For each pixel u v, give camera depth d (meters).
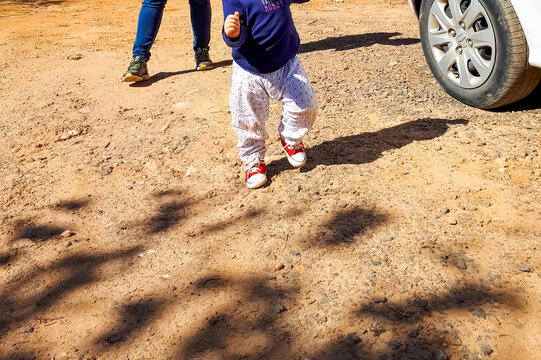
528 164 3.21
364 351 2.12
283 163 3.50
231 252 2.75
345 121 3.97
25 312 2.50
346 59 5.32
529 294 2.30
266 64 2.96
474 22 3.76
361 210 2.94
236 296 2.46
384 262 2.56
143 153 3.88
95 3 11.18
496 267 2.46
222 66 5.58
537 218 2.75
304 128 3.18
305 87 3.02
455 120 3.82
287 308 2.36
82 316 2.45
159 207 3.21
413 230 2.75
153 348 2.25
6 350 2.29
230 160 3.65
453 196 2.98
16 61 6.33
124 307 2.48
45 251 2.91
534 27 3.34
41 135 4.30
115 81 5.41
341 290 2.43
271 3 2.83
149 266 2.73
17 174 3.75
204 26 5.28
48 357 2.25
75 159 3.88
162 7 5.10
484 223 2.75
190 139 4.00
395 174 3.24
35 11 10.32
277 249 2.73
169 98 4.82
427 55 4.29
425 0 4.18
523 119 3.74
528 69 3.52
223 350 2.20
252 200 3.16
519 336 2.12
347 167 3.36
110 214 3.20
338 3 8.97
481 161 3.29
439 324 2.20
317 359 2.11
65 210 3.29
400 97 4.29
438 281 2.42
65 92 5.20
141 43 5.16
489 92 3.77
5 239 3.05
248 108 3.10
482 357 2.05
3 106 4.96
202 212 3.12
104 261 2.80
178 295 2.51
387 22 6.91
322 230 2.82
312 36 6.43
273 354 2.16
